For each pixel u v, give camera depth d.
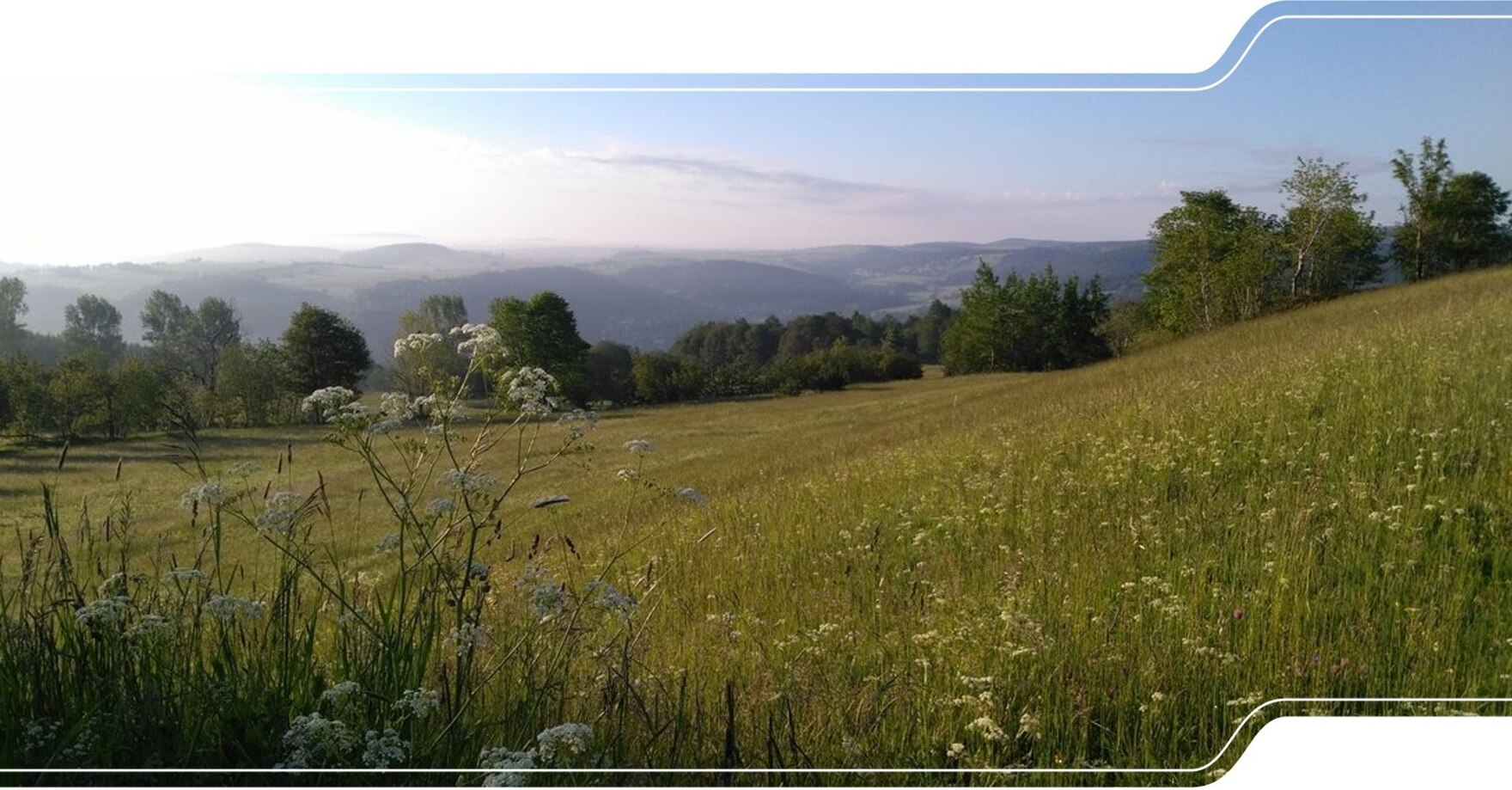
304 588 4.13
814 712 3.69
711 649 4.51
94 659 3.35
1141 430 8.55
